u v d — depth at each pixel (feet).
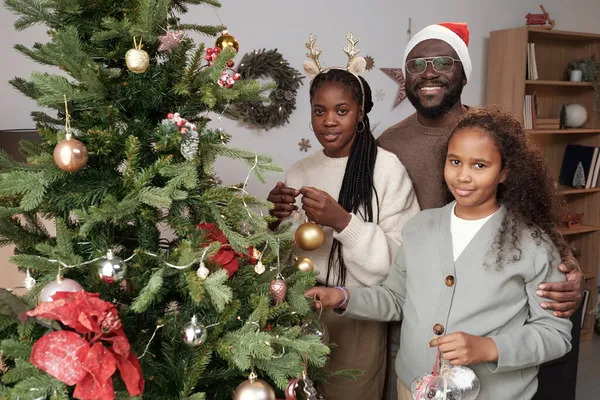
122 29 2.78
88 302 2.47
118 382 2.65
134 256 2.94
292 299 3.36
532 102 9.62
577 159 10.46
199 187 3.15
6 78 6.48
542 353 3.44
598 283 10.65
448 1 9.41
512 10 10.12
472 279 3.64
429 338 3.74
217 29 3.47
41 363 2.28
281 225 3.93
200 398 2.62
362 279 4.42
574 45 10.66
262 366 2.98
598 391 8.06
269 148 8.21
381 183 4.64
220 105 3.33
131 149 2.75
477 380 3.37
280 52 8.14
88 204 2.91
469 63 5.27
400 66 9.14
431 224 4.00
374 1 8.73
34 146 3.18
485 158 3.52
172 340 2.95
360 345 4.63
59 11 2.96
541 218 3.82
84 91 2.76
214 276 2.78
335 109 4.50
